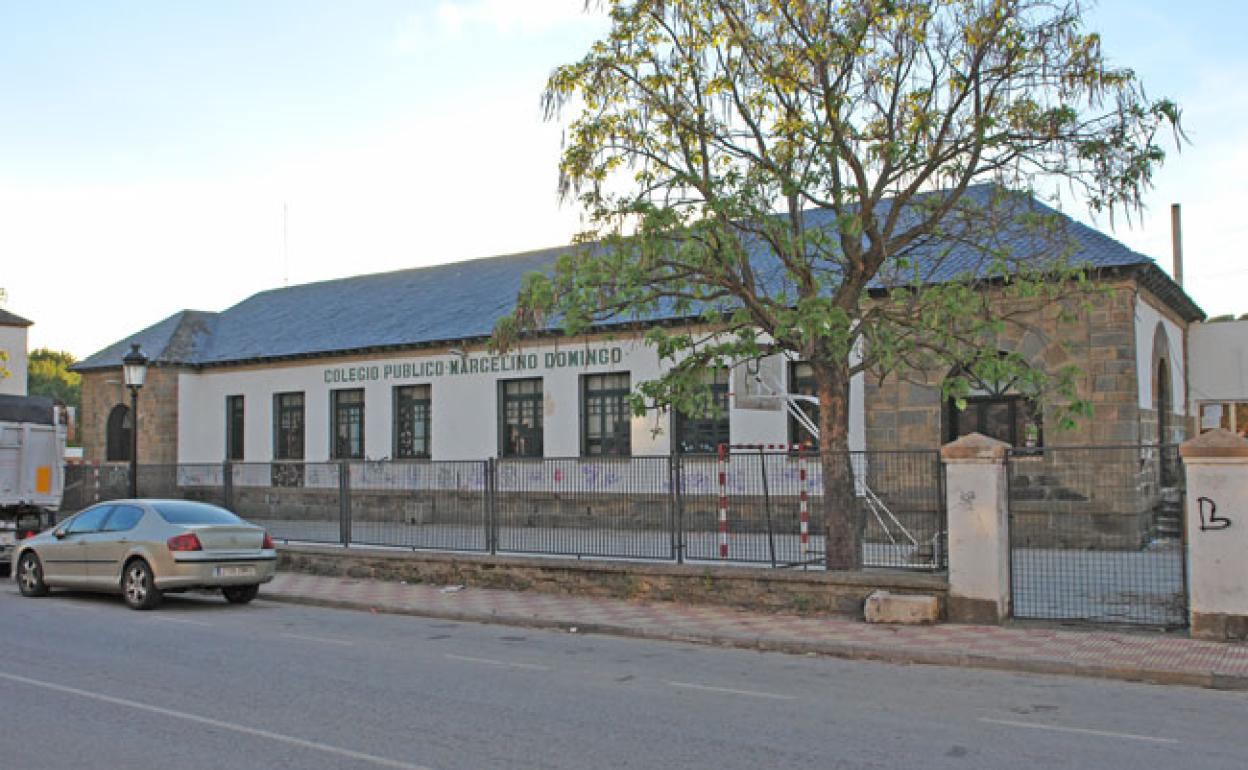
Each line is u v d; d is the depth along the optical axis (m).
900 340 13.09
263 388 32.41
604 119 13.38
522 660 10.70
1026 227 13.54
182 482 22.53
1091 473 18.66
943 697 8.80
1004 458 12.34
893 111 13.37
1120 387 18.84
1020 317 19.59
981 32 12.94
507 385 27.34
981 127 12.80
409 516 17.73
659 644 11.82
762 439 22.98
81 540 15.55
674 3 13.30
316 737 7.27
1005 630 11.59
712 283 13.28
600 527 15.39
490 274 32.41
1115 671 9.63
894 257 13.97
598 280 13.00
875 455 13.95
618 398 25.39
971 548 12.10
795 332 13.05
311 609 15.09
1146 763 6.66
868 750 6.96
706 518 14.62
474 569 16.45
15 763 6.58
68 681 9.34
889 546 13.72
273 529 20.28
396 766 6.53
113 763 6.59
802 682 9.51
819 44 12.70
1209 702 8.62
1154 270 19.39
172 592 16.77
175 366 33.53
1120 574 11.78
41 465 19.42
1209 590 10.70
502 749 6.96
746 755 6.82
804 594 13.19
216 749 6.93
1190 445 10.75
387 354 29.41
